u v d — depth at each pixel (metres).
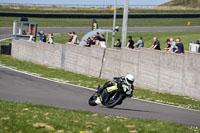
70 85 64.75
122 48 76.38
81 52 85.56
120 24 192.38
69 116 33.22
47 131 27.17
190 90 63.25
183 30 174.12
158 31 166.75
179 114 45.50
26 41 103.19
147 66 71.06
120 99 40.06
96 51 82.00
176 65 65.62
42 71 81.69
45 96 52.06
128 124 30.73
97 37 89.62
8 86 59.00
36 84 63.22
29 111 34.53
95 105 43.06
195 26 193.38
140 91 65.94
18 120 29.41
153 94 63.69
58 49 91.69
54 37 147.12
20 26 120.38
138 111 44.53
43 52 96.38
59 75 77.62
